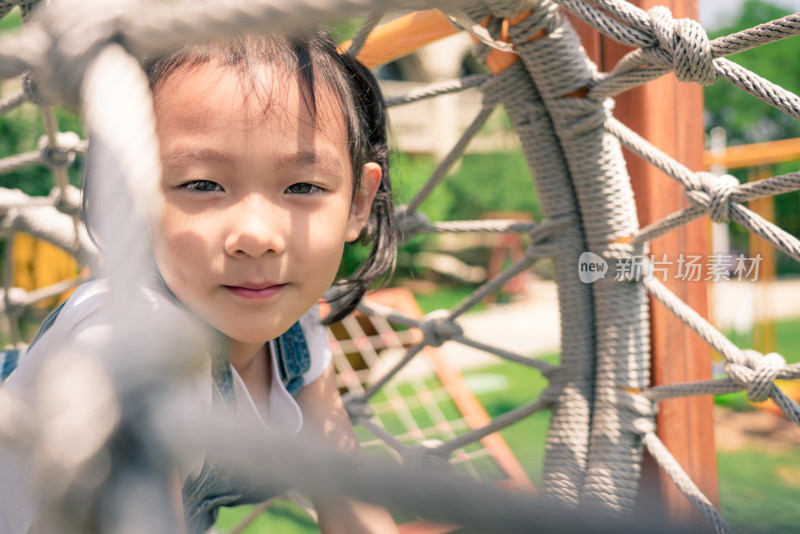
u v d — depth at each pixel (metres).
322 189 0.78
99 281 0.73
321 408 1.19
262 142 0.72
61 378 0.27
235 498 1.09
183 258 0.72
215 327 0.75
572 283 1.13
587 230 1.10
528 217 11.10
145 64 0.73
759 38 0.72
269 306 0.74
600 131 1.05
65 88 0.35
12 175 6.23
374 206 1.08
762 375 0.89
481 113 1.17
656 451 1.05
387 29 1.22
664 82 1.15
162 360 0.28
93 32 0.35
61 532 0.26
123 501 0.26
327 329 2.95
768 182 0.85
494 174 11.14
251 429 0.27
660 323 1.12
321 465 0.26
